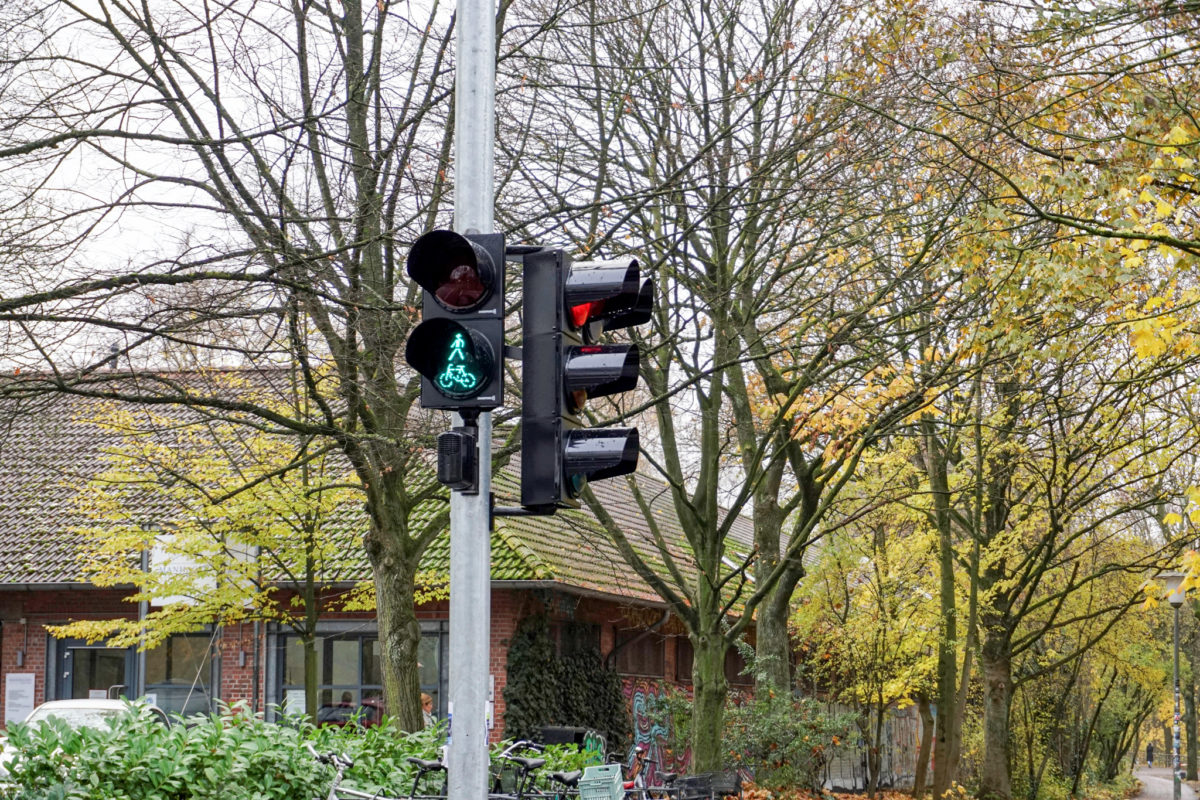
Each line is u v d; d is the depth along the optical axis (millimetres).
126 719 10523
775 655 21281
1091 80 12445
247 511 18859
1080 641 34625
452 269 6055
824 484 18484
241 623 24922
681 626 30031
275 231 11508
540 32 14094
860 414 16109
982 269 14484
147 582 19781
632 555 17375
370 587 21875
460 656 6070
